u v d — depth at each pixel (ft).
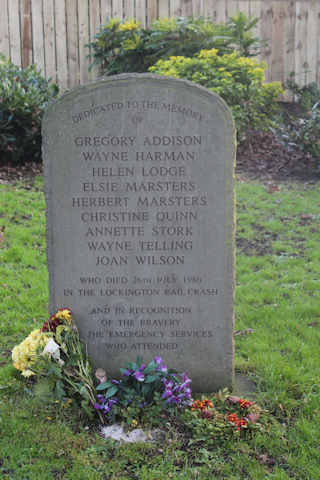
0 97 27.73
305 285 18.57
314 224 23.61
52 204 12.53
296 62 36.78
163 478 9.72
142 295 12.84
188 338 12.97
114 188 12.48
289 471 9.96
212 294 12.78
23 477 9.80
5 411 11.71
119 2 35.37
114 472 9.93
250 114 30.12
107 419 11.56
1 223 22.26
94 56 34.63
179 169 12.37
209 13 35.91
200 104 12.12
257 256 21.17
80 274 12.78
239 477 9.79
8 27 34.63
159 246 12.66
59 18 35.04
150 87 12.11
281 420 11.48
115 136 12.31
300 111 35.60
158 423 11.31
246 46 32.94
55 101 12.20
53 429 11.07
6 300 17.02
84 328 12.96
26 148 29.30
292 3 35.96
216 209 12.47
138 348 13.03
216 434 10.71
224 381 13.01
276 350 14.48
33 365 11.84
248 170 29.91
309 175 29.30
